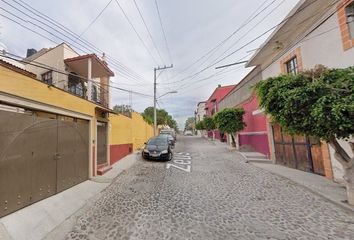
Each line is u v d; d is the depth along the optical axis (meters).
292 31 8.68
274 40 9.50
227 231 3.91
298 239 3.58
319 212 4.68
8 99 4.34
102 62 11.27
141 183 7.58
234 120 15.70
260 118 13.45
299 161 9.11
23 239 3.63
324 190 5.99
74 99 7.10
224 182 7.54
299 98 4.64
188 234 3.81
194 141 29.42
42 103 5.41
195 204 5.37
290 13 7.38
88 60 10.23
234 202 5.48
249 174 8.76
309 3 6.73
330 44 6.73
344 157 4.94
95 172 8.62
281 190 6.43
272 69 11.00
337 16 6.41
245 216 4.59
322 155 7.71
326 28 6.89
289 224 4.15
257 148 14.28
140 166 10.87
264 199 5.67
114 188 7.05
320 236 3.67
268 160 11.34
